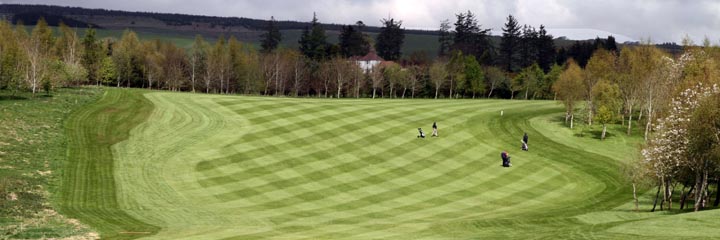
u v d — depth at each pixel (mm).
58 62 98500
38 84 86188
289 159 58250
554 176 56312
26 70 88062
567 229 34125
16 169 48844
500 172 56875
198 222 38000
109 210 41062
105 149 59375
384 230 35188
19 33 130750
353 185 50375
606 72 96688
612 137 77000
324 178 52344
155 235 33719
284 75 150125
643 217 40562
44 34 134000
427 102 101938
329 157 59500
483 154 63688
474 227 36125
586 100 87000
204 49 163125
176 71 146125
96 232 34562
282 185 49750
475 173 56125
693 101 43781
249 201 44656
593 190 51812
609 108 81688
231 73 147625
